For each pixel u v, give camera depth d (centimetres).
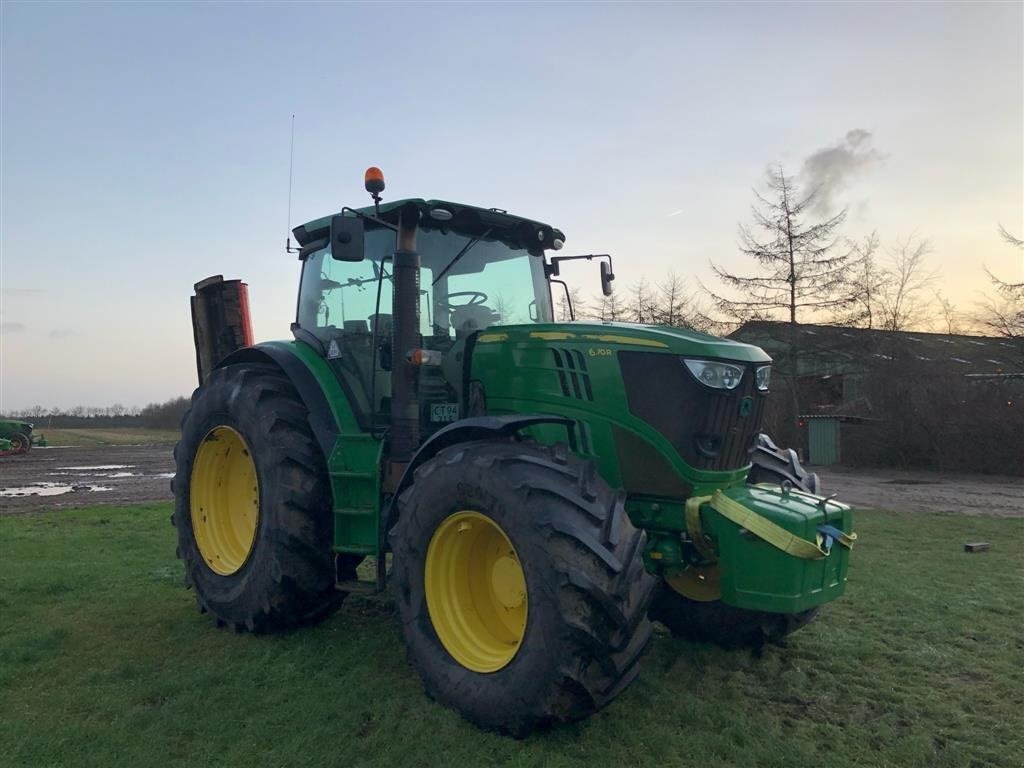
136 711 359
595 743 326
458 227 495
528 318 522
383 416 465
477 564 375
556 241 539
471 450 361
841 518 365
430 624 370
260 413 479
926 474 1767
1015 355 1886
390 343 468
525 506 325
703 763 314
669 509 384
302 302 549
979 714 367
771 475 448
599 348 394
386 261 477
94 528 896
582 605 310
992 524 942
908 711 369
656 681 401
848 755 324
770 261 2195
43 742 327
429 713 353
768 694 390
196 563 521
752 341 2283
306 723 347
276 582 449
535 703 315
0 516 1015
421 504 371
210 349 673
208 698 375
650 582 325
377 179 436
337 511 452
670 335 387
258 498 475
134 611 531
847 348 2117
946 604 545
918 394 1883
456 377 455
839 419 2012
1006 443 1734
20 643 454
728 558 359
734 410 384
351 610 532
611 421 385
